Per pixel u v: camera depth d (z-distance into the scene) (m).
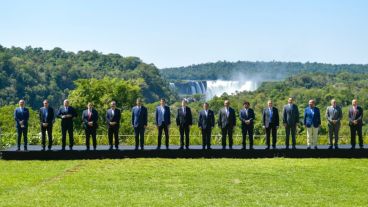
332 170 23.19
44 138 26.70
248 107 27.17
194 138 33.97
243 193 18.84
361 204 17.30
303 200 17.80
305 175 22.08
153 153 26.94
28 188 19.50
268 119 27.02
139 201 17.45
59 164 24.94
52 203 17.05
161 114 27.03
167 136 27.12
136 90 69.75
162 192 18.91
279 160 25.97
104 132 60.66
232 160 26.05
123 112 61.88
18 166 24.34
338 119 26.88
